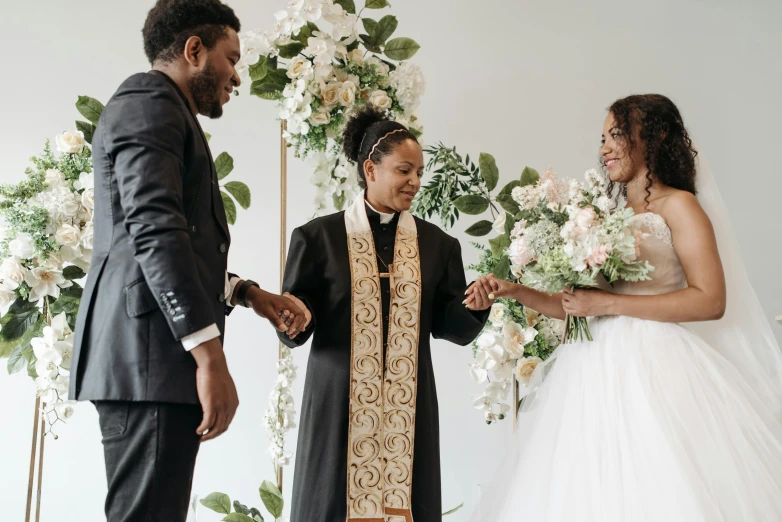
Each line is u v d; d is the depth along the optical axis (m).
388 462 2.56
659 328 2.39
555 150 4.48
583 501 2.18
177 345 1.82
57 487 4.03
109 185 1.90
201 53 2.04
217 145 4.39
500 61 4.55
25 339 3.36
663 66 4.57
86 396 1.84
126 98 1.88
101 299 1.87
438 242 2.83
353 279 2.66
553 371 2.58
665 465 2.11
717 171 4.50
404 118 3.38
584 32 4.59
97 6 4.42
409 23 4.55
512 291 2.65
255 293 2.41
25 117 4.30
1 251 3.27
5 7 4.37
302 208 4.38
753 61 4.59
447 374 4.26
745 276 2.55
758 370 2.46
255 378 4.23
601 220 2.36
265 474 4.16
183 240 1.77
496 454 4.20
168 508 1.79
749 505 2.03
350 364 2.61
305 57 3.32
